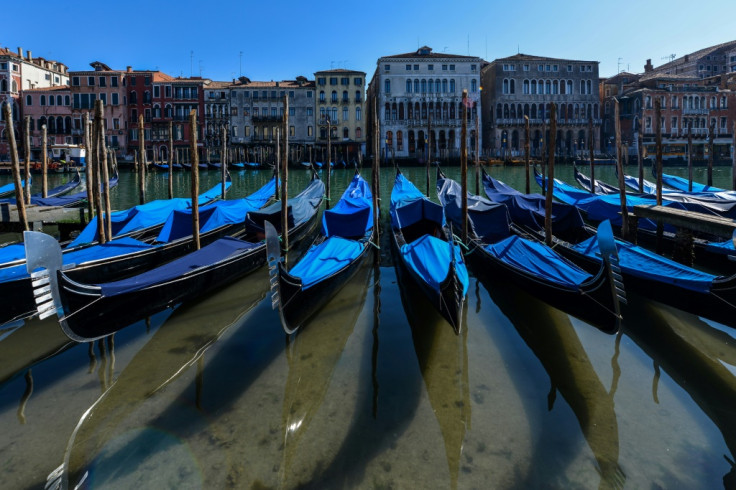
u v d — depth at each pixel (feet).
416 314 27.02
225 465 15.19
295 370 20.83
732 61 218.18
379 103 188.44
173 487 14.35
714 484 14.15
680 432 16.33
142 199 58.34
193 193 34.60
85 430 16.94
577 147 190.49
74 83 185.37
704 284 22.38
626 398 18.28
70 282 20.68
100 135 36.01
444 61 186.80
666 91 184.75
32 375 20.63
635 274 26.22
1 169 146.30
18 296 26.02
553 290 24.80
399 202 47.32
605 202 47.01
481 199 45.52
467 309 27.71
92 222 38.68
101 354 22.52
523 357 21.62
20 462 15.37
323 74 192.44
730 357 21.36
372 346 23.00
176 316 27.25
